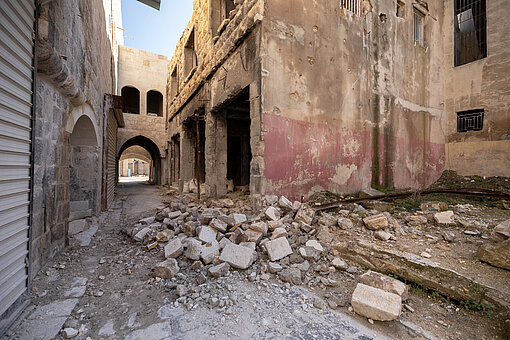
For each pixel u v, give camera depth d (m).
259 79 4.36
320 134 5.14
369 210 4.39
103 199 6.70
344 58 5.61
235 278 2.62
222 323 1.93
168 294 2.40
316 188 5.06
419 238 3.26
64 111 3.55
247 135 10.43
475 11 7.94
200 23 7.48
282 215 4.04
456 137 8.29
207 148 6.91
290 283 2.51
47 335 1.81
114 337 1.81
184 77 9.48
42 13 2.51
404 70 7.15
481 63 7.74
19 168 2.17
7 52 1.96
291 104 4.71
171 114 12.32
